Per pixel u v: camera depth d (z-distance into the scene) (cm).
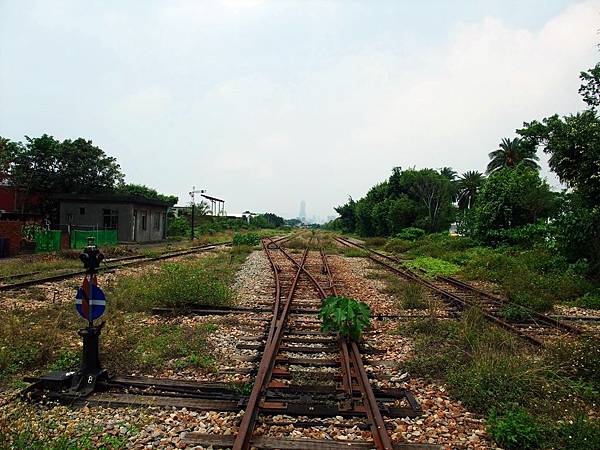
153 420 479
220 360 693
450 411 522
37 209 3472
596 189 1612
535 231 2431
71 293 1205
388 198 5481
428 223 4675
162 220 4169
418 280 1511
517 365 609
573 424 463
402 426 478
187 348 727
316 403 517
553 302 1245
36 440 412
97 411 502
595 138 1603
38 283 1327
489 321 939
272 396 537
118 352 693
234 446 402
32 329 788
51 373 567
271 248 3225
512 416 473
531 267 1756
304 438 438
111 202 3366
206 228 5416
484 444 449
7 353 652
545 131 1828
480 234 2803
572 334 884
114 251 2294
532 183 2711
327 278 1627
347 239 5469
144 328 848
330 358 702
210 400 525
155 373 633
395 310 1084
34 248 2525
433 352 720
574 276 1523
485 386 557
